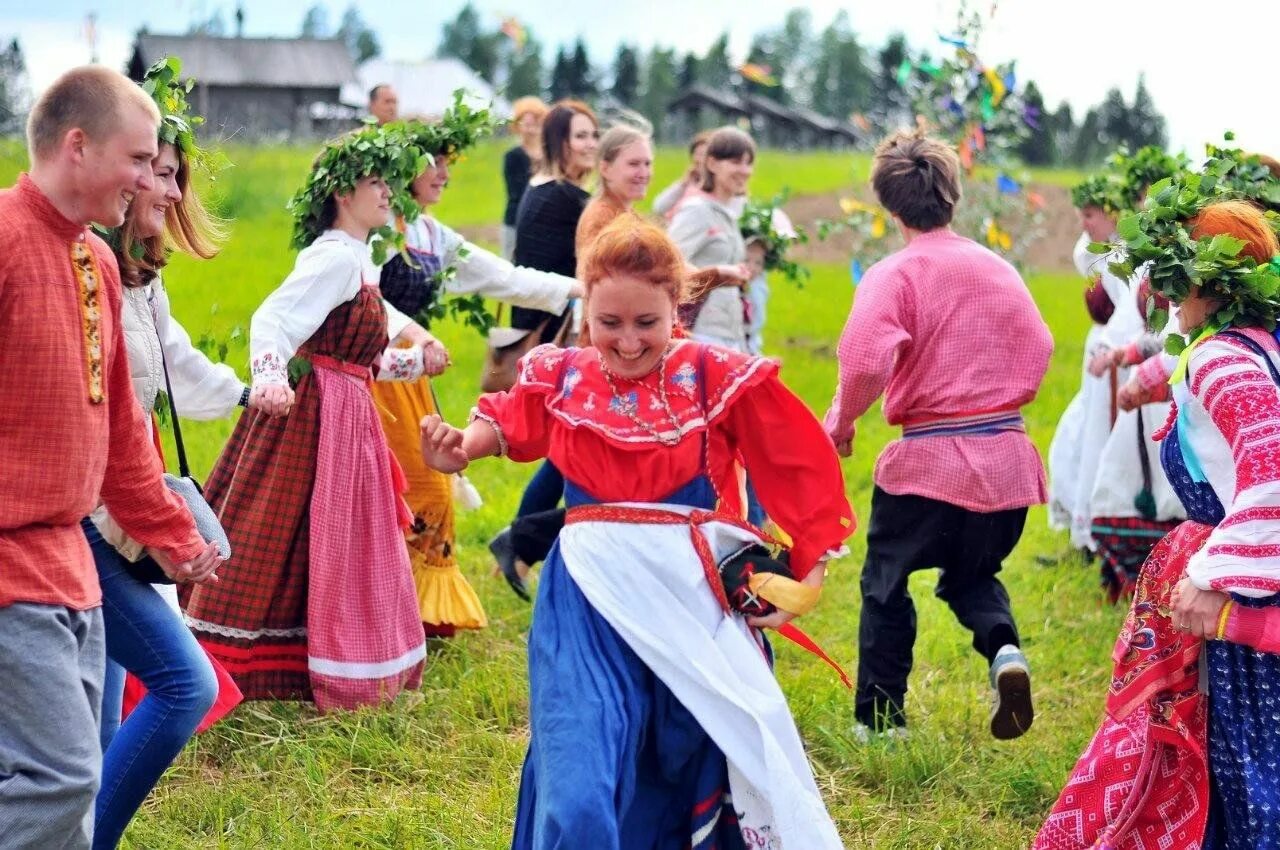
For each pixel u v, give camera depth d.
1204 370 3.43
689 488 3.44
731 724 3.27
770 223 7.46
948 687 5.46
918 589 6.73
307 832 4.12
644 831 3.39
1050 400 11.49
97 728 3.19
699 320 6.67
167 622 3.58
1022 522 4.85
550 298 6.06
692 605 3.38
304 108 58.44
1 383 3.07
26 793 3.03
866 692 4.96
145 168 3.16
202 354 4.60
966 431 4.73
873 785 4.65
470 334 13.59
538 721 3.25
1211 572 3.30
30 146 3.14
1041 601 6.69
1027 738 5.04
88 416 3.18
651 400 3.43
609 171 6.33
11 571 3.06
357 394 5.14
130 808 3.56
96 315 3.22
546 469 6.35
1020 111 11.07
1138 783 3.58
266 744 4.76
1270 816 3.37
